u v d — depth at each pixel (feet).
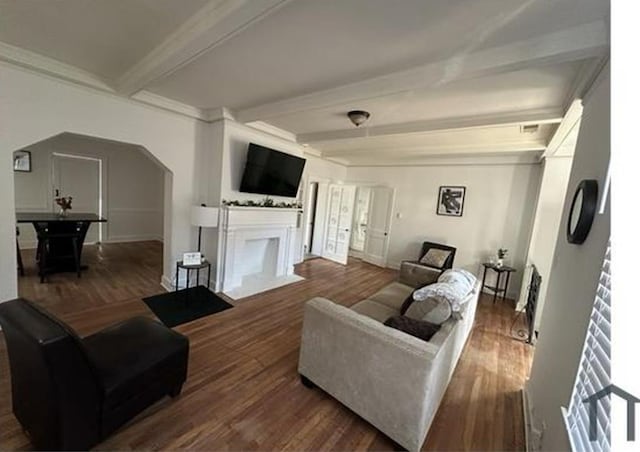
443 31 5.59
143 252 19.22
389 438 5.78
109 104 9.98
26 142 8.45
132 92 9.44
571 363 4.67
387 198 20.56
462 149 14.55
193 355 8.18
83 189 19.88
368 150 17.44
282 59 7.16
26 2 5.55
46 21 6.23
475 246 17.11
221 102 11.12
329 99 8.88
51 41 7.14
